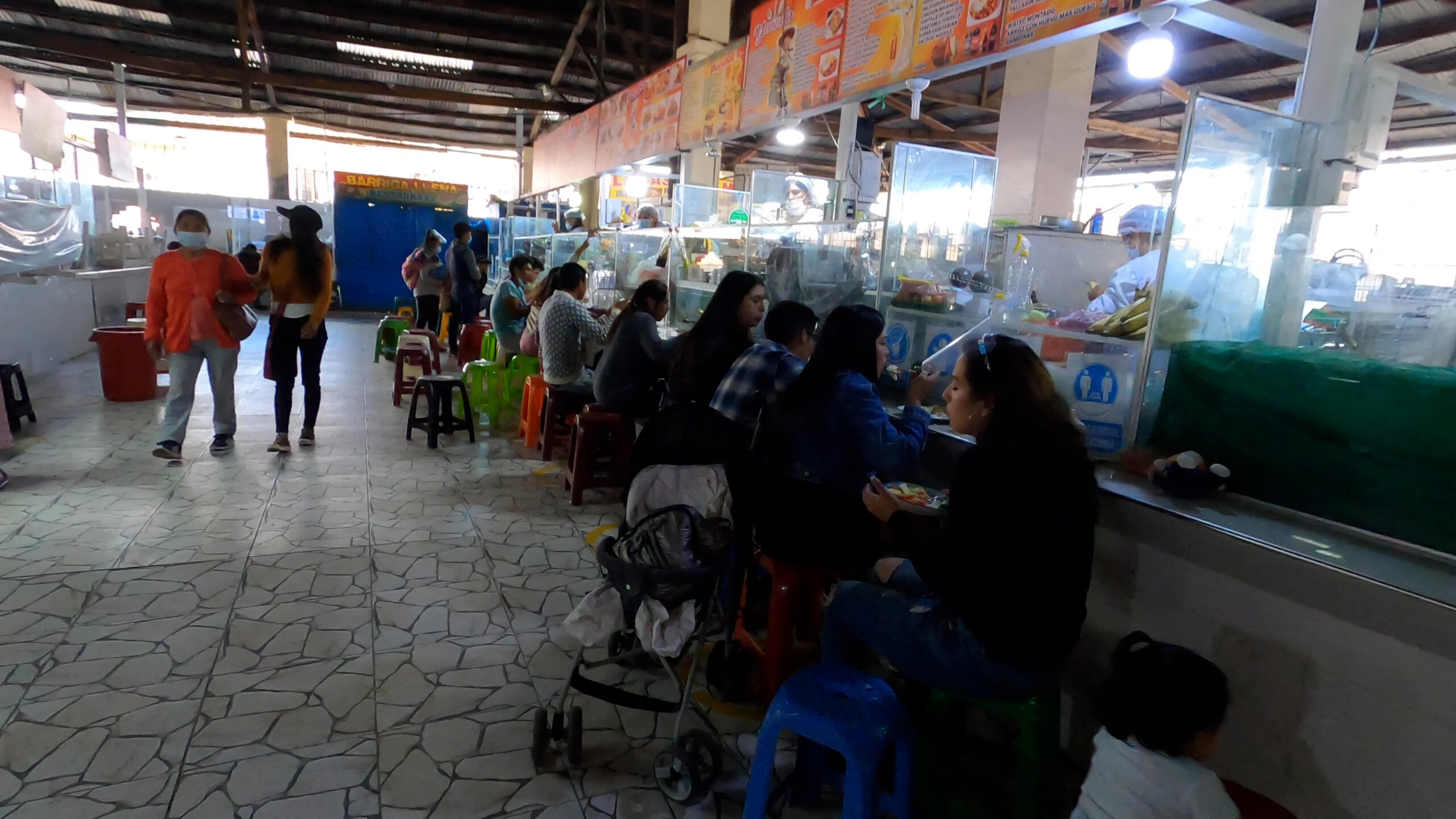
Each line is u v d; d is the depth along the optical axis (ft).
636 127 22.27
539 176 35.96
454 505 12.92
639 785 6.67
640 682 8.18
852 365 7.53
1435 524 5.24
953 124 35.83
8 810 5.91
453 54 36.04
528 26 34.19
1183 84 25.39
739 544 7.84
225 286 14.10
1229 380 6.52
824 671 6.18
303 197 63.93
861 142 13.70
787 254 13.12
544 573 10.50
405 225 43.68
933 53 10.05
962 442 8.10
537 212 35.94
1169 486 6.50
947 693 5.92
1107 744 4.97
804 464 7.45
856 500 7.44
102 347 18.06
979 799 6.64
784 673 7.49
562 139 31.42
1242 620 5.64
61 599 9.02
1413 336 6.61
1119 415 7.43
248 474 13.82
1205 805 4.55
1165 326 7.07
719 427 7.81
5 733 6.74
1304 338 7.37
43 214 20.80
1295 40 8.39
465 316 26.71
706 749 6.71
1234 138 7.01
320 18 33.14
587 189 30.60
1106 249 11.46
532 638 8.83
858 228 11.49
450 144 55.77
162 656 8.02
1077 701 7.04
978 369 5.87
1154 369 7.12
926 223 10.76
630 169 25.09
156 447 13.97
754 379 9.20
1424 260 6.63
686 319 16.37
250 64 38.19
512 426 18.65
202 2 31.50
